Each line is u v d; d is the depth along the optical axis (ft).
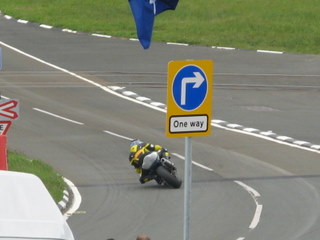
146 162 222.89
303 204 207.82
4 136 155.63
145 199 211.82
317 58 451.12
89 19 562.66
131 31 523.70
